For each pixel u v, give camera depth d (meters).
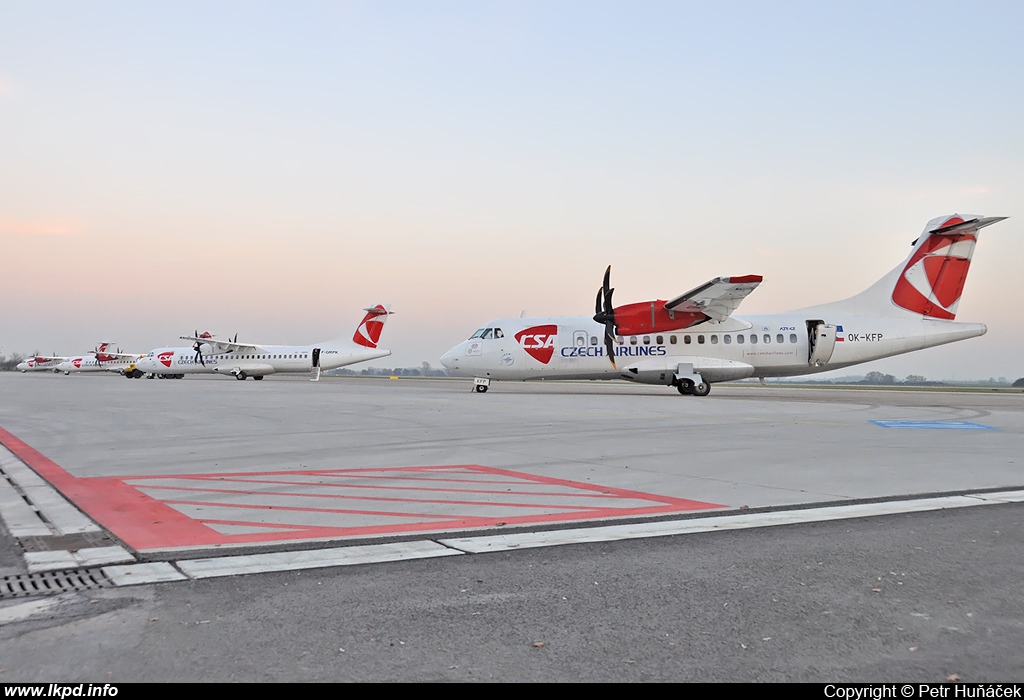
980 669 4.05
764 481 10.37
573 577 5.73
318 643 4.35
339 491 9.62
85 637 4.40
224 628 4.57
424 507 8.59
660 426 18.22
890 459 12.49
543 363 34.06
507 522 7.77
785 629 4.62
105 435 16.34
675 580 5.66
